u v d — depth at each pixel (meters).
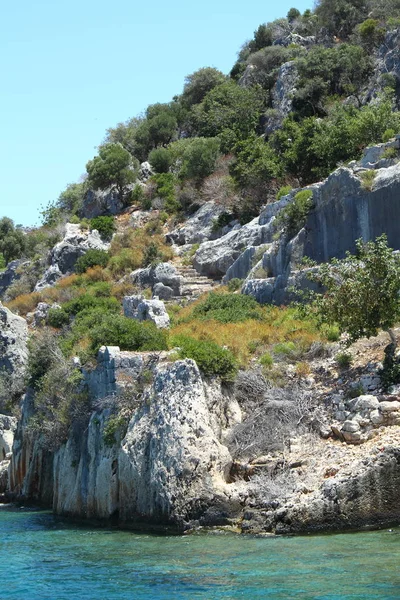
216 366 24.16
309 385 25.55
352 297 24.91
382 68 57.06
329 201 33.50
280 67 66.75
